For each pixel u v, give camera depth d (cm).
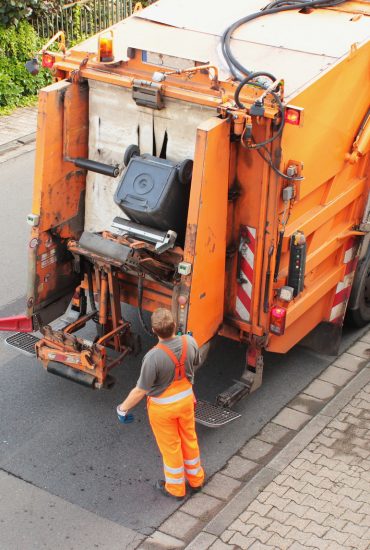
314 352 775
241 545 558
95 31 1441
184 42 652
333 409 689
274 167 582
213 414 641
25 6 1278
